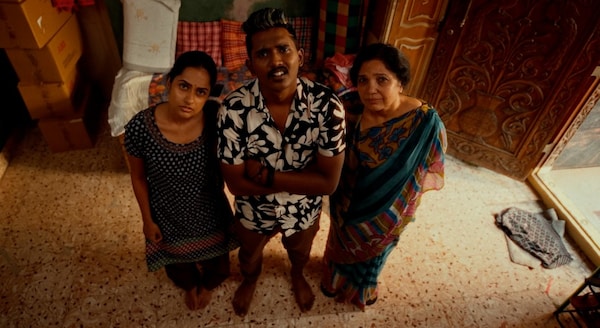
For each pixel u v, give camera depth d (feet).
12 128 8.93
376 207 4.58
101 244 6.91
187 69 3.38
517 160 8.71
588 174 9.41
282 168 3.88
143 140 3.75
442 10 8.08
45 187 7.95
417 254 7.17
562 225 7.88
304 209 4.49
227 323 5.93
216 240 5.10
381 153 4.20
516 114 8.18
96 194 7.87
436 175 4.42
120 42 9.37
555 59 7.14
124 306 6.04
